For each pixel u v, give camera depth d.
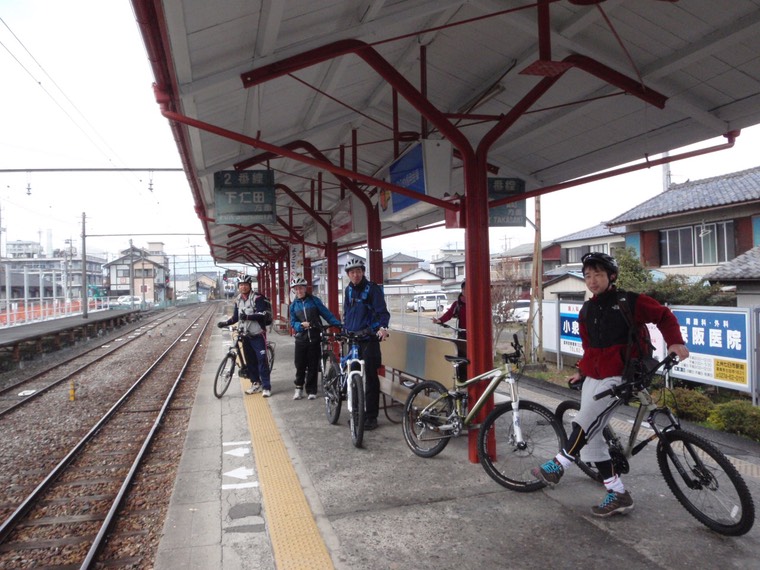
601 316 3.40
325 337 7.36
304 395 7.62
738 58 4.16
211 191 8.88
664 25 3.96
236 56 3.89
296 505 3.70
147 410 8.13
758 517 3.39
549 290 19.03
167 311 51.47
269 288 29.59
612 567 2.83
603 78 4.55
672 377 8.12
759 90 4.48
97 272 68.94
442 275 50.28
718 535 3.15
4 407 8.72
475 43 5.02
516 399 3.99
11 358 13.75
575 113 5.46
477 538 3.18
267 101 5.36
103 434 6.81
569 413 4.41
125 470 5.43
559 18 4.08
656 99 4.69
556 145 6.41
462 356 5.08
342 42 4.02
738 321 7.07
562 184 5.58
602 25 4.04
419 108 4.24
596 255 3.43
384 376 6.77
